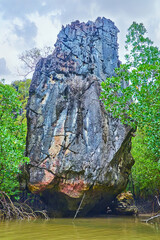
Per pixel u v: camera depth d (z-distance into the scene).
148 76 11.46
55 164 17.86
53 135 18.83
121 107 12.36
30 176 17.92
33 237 8.41
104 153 19.06
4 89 16.84
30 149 18.70
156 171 21.95
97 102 20.30
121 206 22.94
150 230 10.62
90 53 22.67
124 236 8.70
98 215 22.47
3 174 15.81
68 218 18.47
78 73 21.52
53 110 19.67
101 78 22.05
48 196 19.27
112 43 24.58
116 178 19.89
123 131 20.31
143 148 23.16
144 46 13.23
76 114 19.70
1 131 14.24
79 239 7.94
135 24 13.61
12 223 13.71
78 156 18.42
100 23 24.67
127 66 12.42
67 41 23.12
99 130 19.39
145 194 30.80
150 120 11.34
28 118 19.97
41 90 20.62
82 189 17.78
